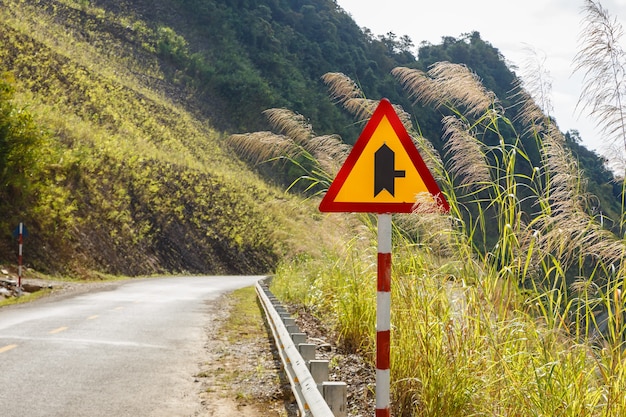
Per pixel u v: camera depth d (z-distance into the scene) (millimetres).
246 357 10008
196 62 166125
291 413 6770
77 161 44688
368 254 8797
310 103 165250
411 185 4590
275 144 7391
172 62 163250
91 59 122500
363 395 7434
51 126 52844
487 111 5773
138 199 54688
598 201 5051
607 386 4512
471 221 5719
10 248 31234
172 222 57938
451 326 5777
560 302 4957
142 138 81438
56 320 13953
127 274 41781
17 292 22531
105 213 45625
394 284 6375
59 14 147125
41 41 90438
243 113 156750
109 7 177000
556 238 4832
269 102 159250
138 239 49031
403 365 6191
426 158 5969
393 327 6348
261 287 18141
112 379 8125
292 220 11914
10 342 10719
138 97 105000
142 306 18078
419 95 6133
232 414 6699
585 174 5199
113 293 23453
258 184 89438
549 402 4637
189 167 74625
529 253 5152
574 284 4824
